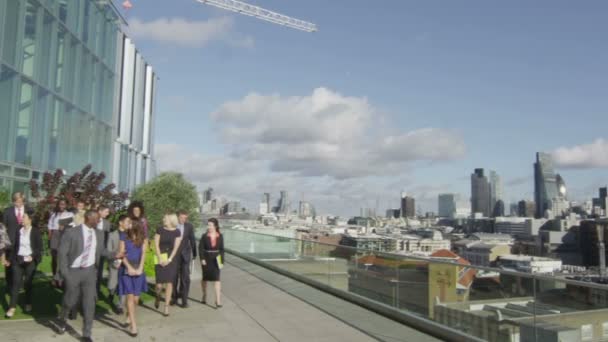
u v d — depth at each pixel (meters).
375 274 10.32
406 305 9.12
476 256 140.12
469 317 7.47
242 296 11.71
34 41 16.92
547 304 6.12
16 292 8.44
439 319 8.16
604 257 161.62
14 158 15.73
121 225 7.96
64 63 19.44
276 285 13.53
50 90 18.17
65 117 19.64
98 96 23.72
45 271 12.75
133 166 33.19
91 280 7.29
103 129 24.56
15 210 8.75
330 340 7.79
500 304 6.91
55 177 13.45
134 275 7.77
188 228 10.40
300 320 9.19
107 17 24.95
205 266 10.30
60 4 19.05
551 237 193.75
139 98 34.66
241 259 21.56
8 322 8.09
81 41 21.11
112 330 8.00
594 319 5.50
